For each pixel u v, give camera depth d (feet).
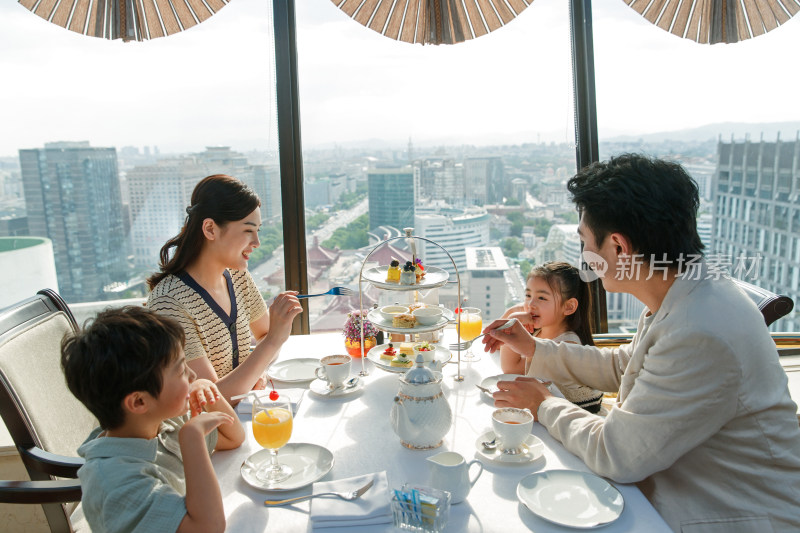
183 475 3.50
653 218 3.37
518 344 4.76
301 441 3.98
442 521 2.91
